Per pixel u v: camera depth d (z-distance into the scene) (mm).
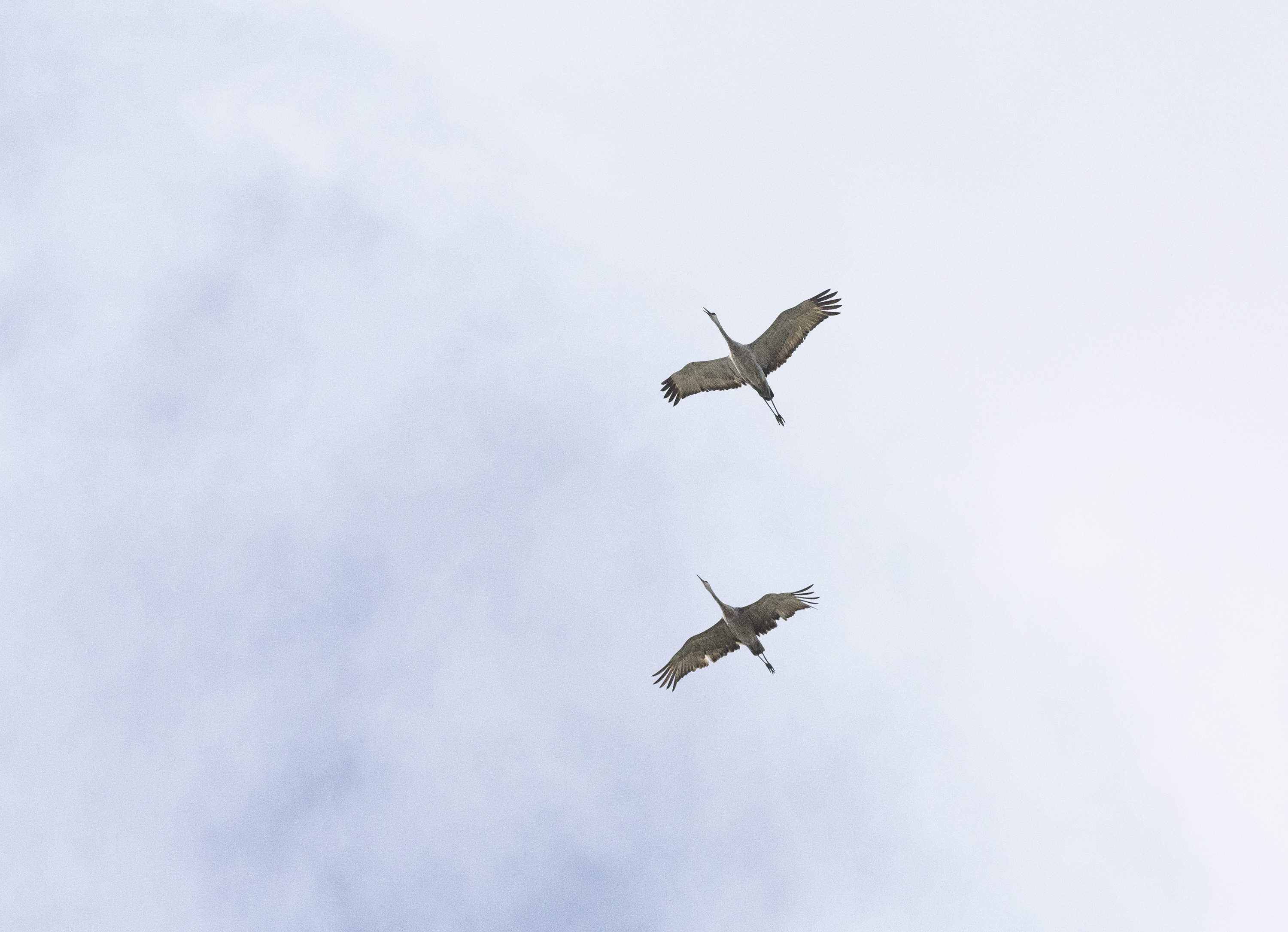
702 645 63844
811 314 62438
